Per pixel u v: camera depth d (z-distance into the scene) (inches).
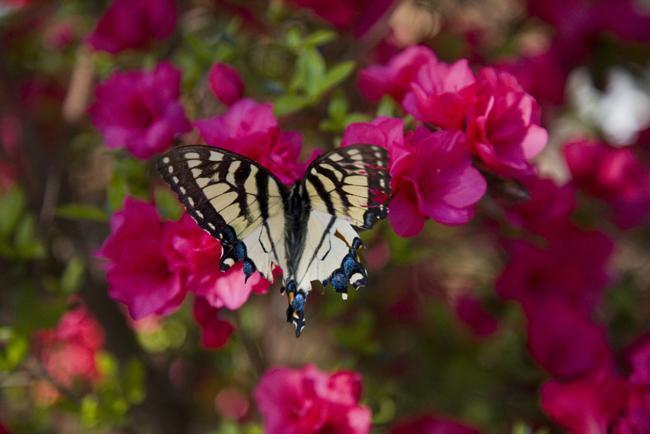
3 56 43.5
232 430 39.2
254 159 32.9
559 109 45.6
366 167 30.7
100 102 35.5
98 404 38.4
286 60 40.2
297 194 31.5
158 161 31.1
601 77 42.7
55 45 46.1
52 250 41.6
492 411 42.1
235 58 37.9
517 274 38.3
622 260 47.0
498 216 34.0
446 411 42.9
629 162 39.1
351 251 31.1
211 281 32.5
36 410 44.1
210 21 41.4
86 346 44.1
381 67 35.4
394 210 32.1
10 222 37.6
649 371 34.8
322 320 42.4
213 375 48.0
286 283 31.5
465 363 43.6
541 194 36.0
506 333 42.4
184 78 38.0
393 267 39.3
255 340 39.5
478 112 32.8
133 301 32.9
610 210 40.3
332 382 34.7
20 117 43.1
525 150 32.9
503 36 44.6
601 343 36.9
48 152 44.0
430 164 32.4
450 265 46.1
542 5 42.8
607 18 41.6
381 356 40.6
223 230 31.5
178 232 32.6
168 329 47.7
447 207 32.2
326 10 39.3
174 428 44.8
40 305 37.9
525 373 41.1
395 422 40.8
